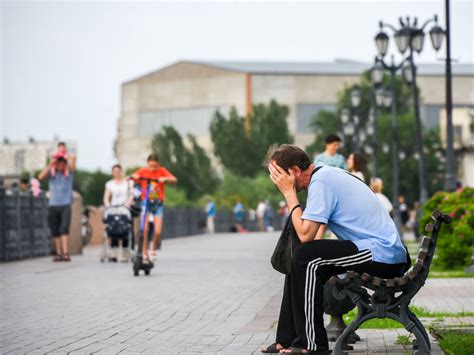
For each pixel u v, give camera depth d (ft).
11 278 114.83
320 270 50.67
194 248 217.97
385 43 235.81
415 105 241.96
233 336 62.85
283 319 53.47
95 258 164.86
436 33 203.92
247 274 123.75
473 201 138.00
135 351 56.24
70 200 153.28
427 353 48.78
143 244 121.39
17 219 158.81
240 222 469.98
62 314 76.13
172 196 405.39
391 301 48.80
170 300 87.56
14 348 57.67
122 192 153.99
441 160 649.20
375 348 55.47
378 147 634.43
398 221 293.84
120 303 84.74
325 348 50.55
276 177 52.19
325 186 51.19
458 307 79.51
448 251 133.08
